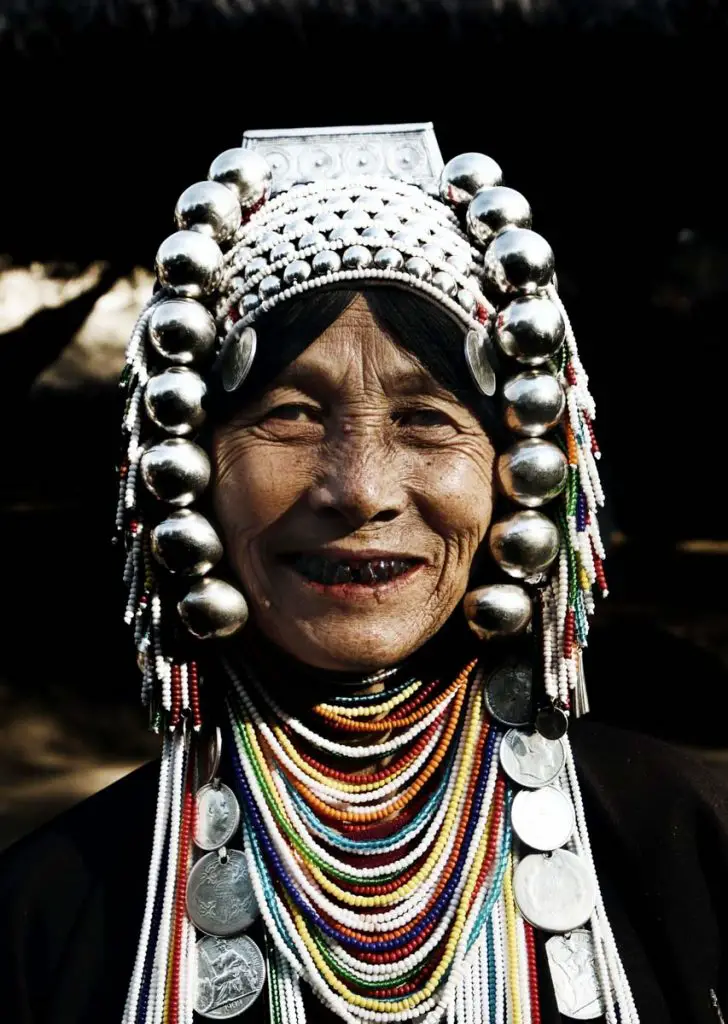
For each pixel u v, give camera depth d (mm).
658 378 10234
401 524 1246
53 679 6938
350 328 1236
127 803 1378
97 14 5328
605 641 7297
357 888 1305
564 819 1315
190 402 1261
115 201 6684
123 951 1272
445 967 1270
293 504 1246
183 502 1276
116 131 6000
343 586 1246
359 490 1204
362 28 5355
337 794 1330
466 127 6086
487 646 1378
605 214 7164
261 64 5523
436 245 1277
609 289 8812
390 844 1323
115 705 6535
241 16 5312
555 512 1340
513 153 6348
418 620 1266
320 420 1250
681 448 10602
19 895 1306
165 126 5957
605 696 6262
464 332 1268
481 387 1255
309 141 1404
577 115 5984
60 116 5863
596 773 1377
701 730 5691
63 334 8945
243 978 1254
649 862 1314
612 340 9758
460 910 1284
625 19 5383
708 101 5840
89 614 8117
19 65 5496
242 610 1277
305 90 5711
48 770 5547
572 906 1281
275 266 1260
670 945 1282
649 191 6816
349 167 1396
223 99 5746
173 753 1328
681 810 1347
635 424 10555
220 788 1323
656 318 9719
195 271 1279
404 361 1235
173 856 1286
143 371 1306
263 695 1351
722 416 10406
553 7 5367
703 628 7680
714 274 9820
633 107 5902
